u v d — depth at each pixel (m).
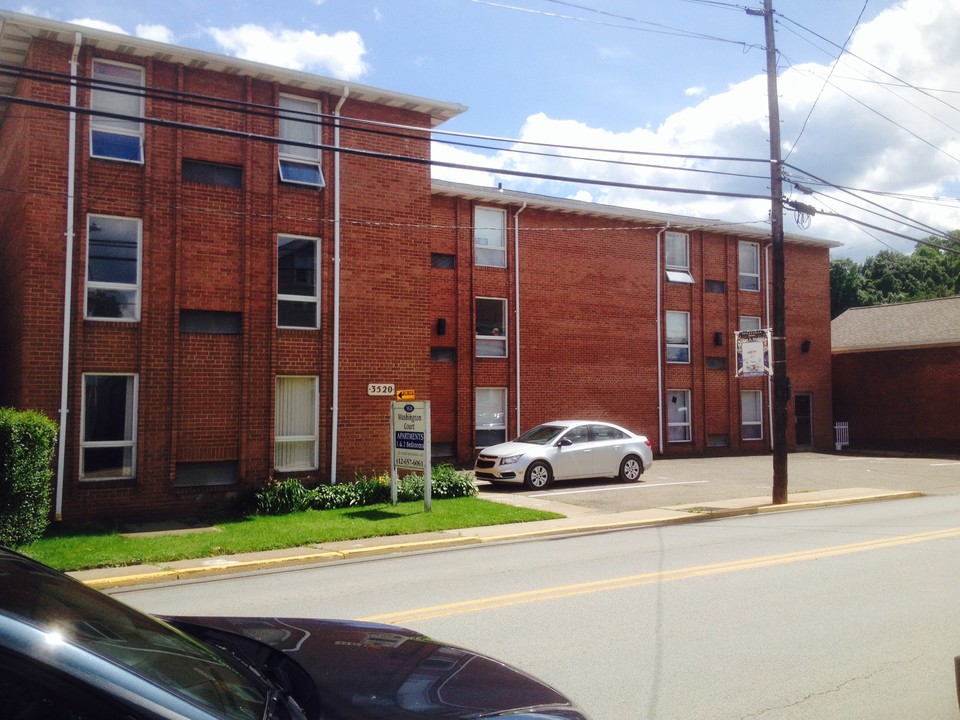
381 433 17.16
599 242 26.34
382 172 17.41
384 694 2.69
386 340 17.28
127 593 9.29
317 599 8.44
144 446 14.59
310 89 16.66
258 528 13.24
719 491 18.61
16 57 14.90
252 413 15.66
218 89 15.73
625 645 6.38
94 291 14.51
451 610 7.62
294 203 16.38
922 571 9.30
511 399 24.28
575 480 20.67
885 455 30.08
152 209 14.91
